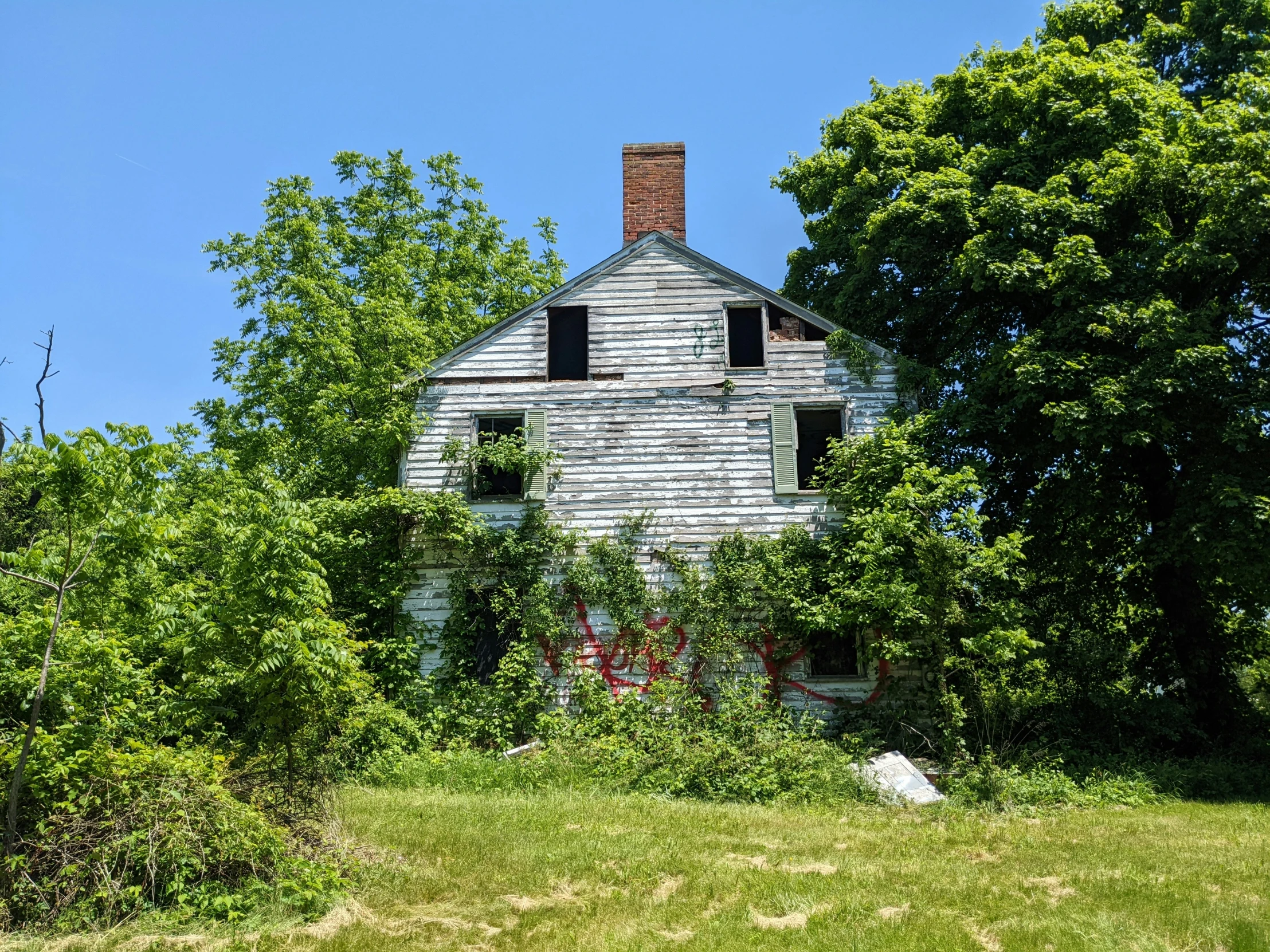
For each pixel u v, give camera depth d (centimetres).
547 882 866
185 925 743
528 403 1852
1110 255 1745
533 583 1739
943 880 873
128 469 859
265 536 922
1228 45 2016
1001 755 1409
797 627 1697
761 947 709
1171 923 748
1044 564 1906
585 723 1628
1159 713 1614
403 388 1861
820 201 2280
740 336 1895
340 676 953
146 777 809
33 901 743
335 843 893
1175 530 1520
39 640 840
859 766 1329
